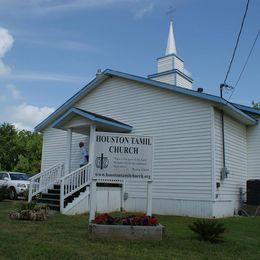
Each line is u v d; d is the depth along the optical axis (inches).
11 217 485.4
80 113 661.3
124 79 741.3
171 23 982.4
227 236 400.8
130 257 286.0
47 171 685.3
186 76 930.7
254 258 305.0
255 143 736.3
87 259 275.9
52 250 299.9
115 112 746.2
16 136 1801.2
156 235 357.4
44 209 516.4
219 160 614.2
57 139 869.8
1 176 929.5
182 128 636.1
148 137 431.8
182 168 623.2
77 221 482.9
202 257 298.7
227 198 632.4
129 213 635.5
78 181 615.2
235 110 633.0
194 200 599.5
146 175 425.1
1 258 274.7
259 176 722.8
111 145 421.1
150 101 690.2
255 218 572.4
